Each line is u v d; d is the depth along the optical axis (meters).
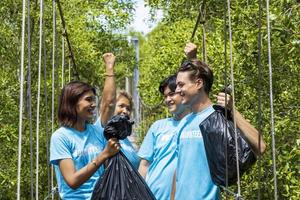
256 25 3.69
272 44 3.56
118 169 2.25
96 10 10.44
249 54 3.88
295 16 3.41
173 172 2.62
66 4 7.78
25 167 6.18
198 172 2.23
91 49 8.53
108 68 2.79
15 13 6.86
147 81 9.72
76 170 2.22
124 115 2.17
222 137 2.20
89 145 2.26
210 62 4.65
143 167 2.75
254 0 3.89
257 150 2.21
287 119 3.47
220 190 2.36
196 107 2.29
